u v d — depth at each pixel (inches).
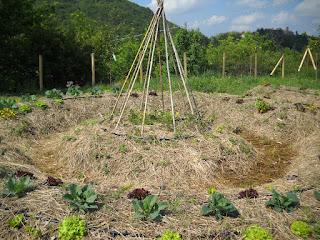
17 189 193.8
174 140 292.8
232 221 180.7
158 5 313.0
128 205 193.0
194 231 172.4
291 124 381.1
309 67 1051.3
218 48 1157.1
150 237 168.4
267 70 1019.9
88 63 827.4
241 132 386.9
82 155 280.8
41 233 169.3
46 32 767.1
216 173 271.1
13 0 700.0
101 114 415.8
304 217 187.9
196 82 619.8
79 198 186.1
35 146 327.9
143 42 325.7
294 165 291.0
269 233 170.6
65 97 457.4
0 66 703.7
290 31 2032.5
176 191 226.8
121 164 269.6
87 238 166.4
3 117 353.4
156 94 474.3
